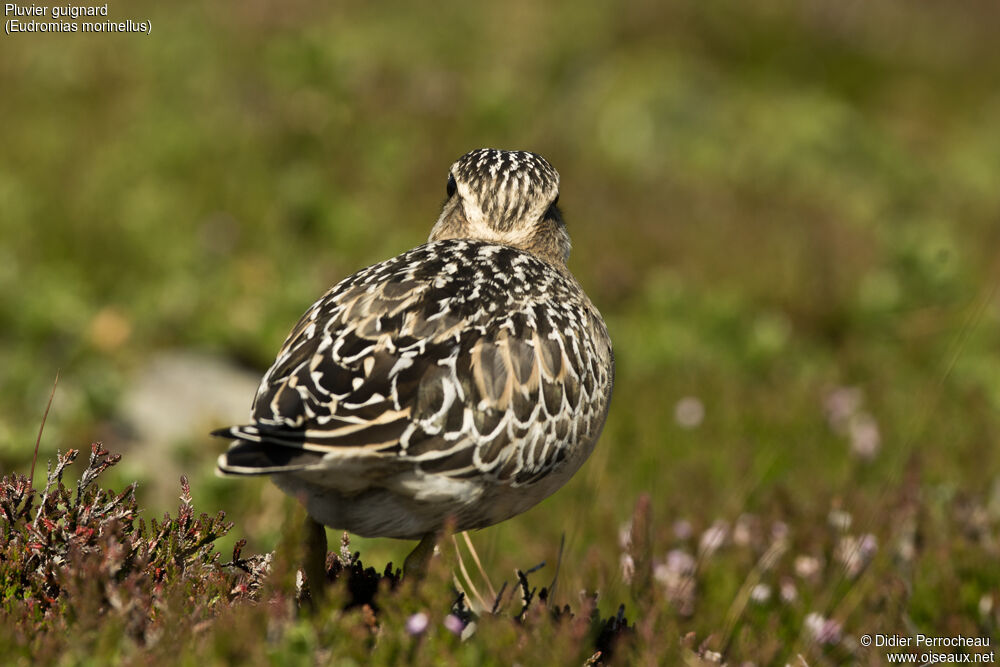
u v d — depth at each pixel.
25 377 15.45
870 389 15.94
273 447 6.84
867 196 24.39
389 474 7.23
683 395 15.53
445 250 8.54
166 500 12.73
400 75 23.95
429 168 21.48
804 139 25.58
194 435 14.04
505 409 7.53
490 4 29.80
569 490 12.88
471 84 24.17
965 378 16.08
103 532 7.30
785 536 11.19
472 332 7.64
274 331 16.48
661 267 19.30
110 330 16.53
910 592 10.60
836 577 10.57
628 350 16.80
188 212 19.59
